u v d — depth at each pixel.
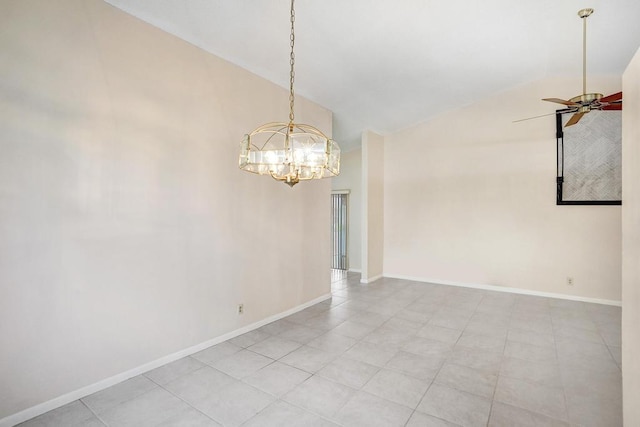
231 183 3.58
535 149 5.28
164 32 2.97
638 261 1.54
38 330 2.22
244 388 2.55
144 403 2.35
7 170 2.10
